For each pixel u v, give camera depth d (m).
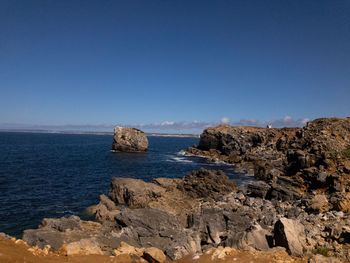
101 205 36.88
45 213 36.25
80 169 72.12
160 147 164.38
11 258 13.52
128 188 39.00
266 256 16.38
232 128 108.88
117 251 18.05
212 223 24.92
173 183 46.38
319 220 27.31
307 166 49.31
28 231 19.77
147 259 16.78
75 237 19.89
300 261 16.12
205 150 111.12
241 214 30.08
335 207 30.42
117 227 25.45
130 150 120.38
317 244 19.45
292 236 18.11
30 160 86.19
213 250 17.28
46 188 49.62
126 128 121.62
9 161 81.69
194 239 20.48
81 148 141.50
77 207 39.12
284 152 79.19
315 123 66.81
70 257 15.88
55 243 18.66
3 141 183.88
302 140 61.22
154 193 39.16
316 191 39.91
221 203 37.91
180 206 37.81
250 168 74.12
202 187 42.72
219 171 48.44
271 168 59.41
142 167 78.81
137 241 21.14
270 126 109.00
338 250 18.42
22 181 54.50
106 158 98.00
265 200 38.25
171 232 21.97
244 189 46.16
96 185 53.66
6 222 32.72
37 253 15.73
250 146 97.00
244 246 19.12
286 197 38.25
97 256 16.44
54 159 91.31
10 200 41.31
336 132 57.41
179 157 103.19
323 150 50.91
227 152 100.00
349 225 23.53
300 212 31.12
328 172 42.38
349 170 40.88
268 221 27.84
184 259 16.95
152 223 23.77
